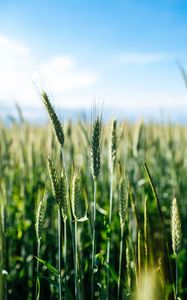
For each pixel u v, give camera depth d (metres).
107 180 1.60
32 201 1.51
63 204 0.66
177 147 2.25
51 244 1.34
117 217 1.37
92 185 1.38
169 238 0.91
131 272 0.65
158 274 0.60
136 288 0.61
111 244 1.25
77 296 0.67
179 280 1.21
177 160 2.00
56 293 1.09
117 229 1.38
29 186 1.66
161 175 1.90
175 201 0.60
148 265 0.60
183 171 2.00
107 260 0.76
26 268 1.33
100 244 1.44
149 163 2.00
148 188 1.45
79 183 0.66
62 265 1.17
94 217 0.72
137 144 1.46
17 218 1.54
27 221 1.42
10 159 1.67
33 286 1.25
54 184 0.65
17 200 1.66
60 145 0.64
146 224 0.61
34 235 1.38
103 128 0.70
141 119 1.47
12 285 1.19
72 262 1.10
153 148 2.04
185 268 1.37
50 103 0.63
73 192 0.66
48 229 1.41
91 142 0.70
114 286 1.02
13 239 1.41
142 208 1.43
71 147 1.38
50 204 1.41
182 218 1.53
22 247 1.36
